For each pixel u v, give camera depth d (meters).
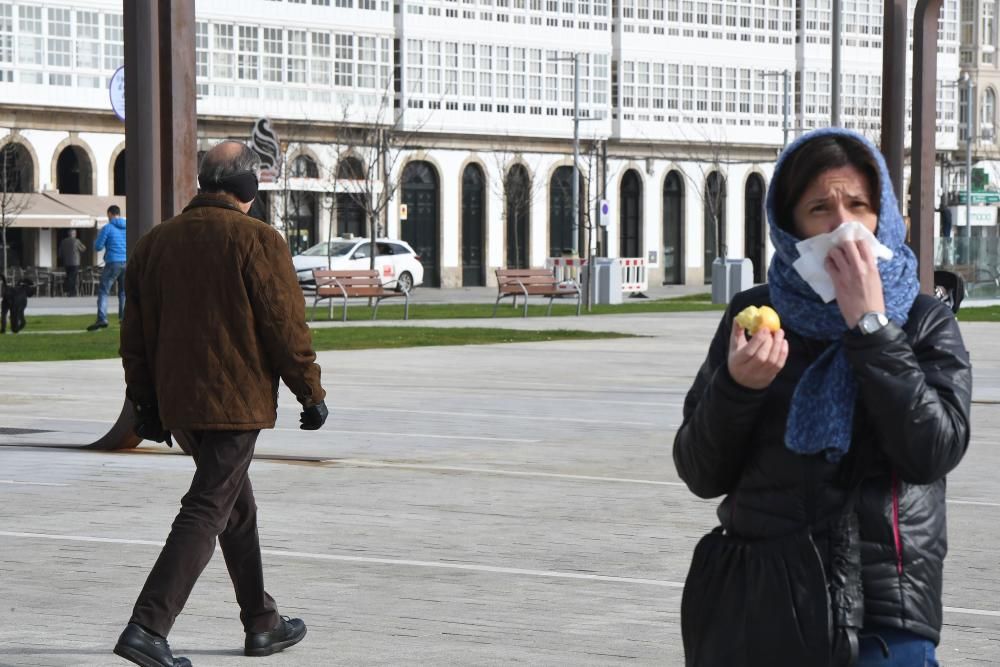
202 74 82.25
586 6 98.19
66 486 16.25
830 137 5.22
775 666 5.20
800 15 107.19
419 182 91.69
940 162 112.69
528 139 95.50
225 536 9.68
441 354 35.38
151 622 8.88
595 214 96.69
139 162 18.03
